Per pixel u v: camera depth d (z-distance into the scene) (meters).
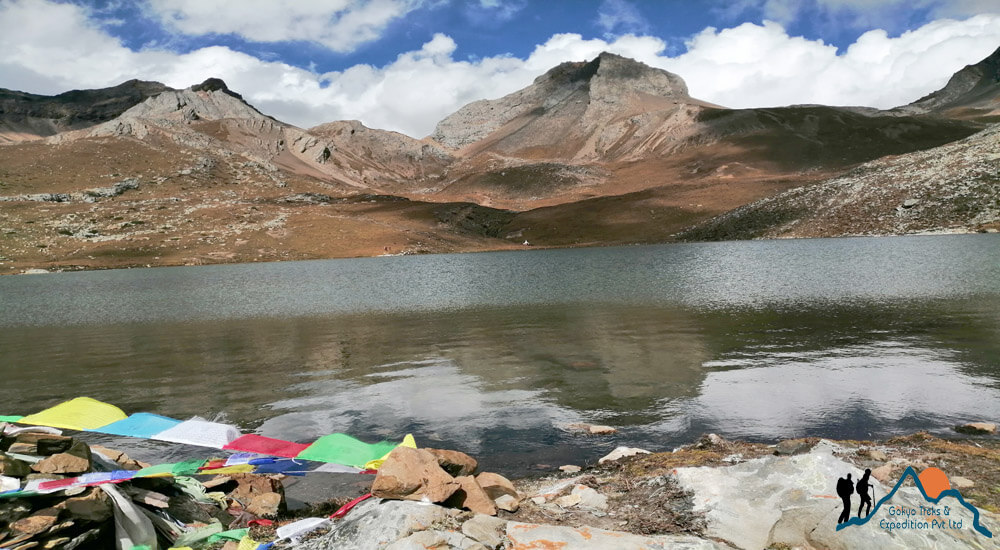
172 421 10.62
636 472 8.91
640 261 82.00
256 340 25.27
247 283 66.88
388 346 22.75
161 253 147.00
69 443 7.57
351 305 38.91
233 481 8.86
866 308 27.80
